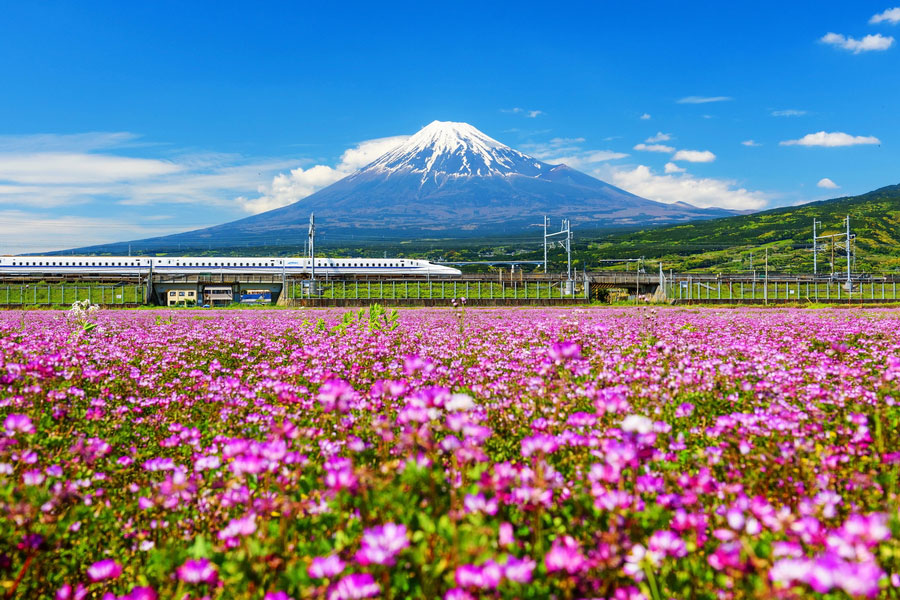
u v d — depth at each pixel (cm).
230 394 891
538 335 1812
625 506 383
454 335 1966
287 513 408
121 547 464
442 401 457
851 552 307
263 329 2388
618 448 408
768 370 1001
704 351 1317
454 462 478
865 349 1548
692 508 421
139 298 8700
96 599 412
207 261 11594
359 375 1084
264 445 442
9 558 403
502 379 962
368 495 404
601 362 1173
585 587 334
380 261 12319
